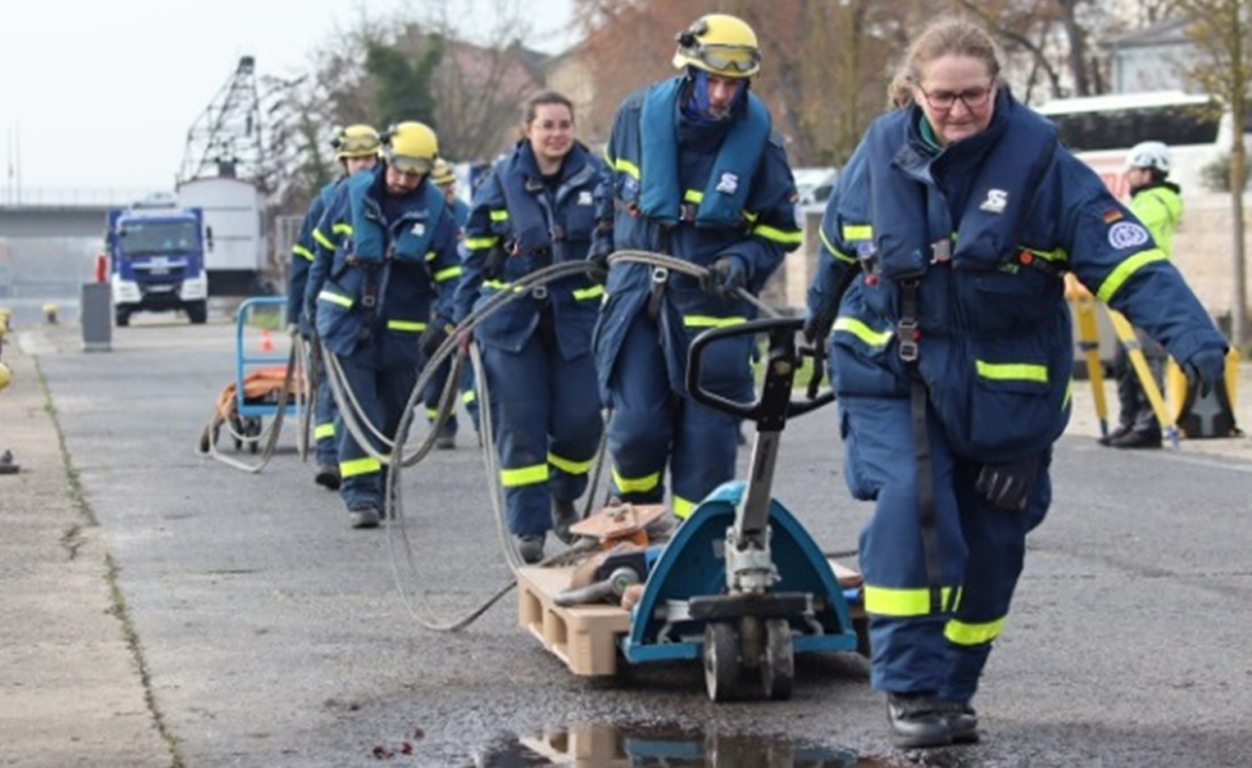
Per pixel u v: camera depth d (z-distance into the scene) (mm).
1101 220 12148
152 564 21281
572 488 21297
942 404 12438
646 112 17297
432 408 32344
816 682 15164
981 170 12273
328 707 14766
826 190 78188
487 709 14625
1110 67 96312
